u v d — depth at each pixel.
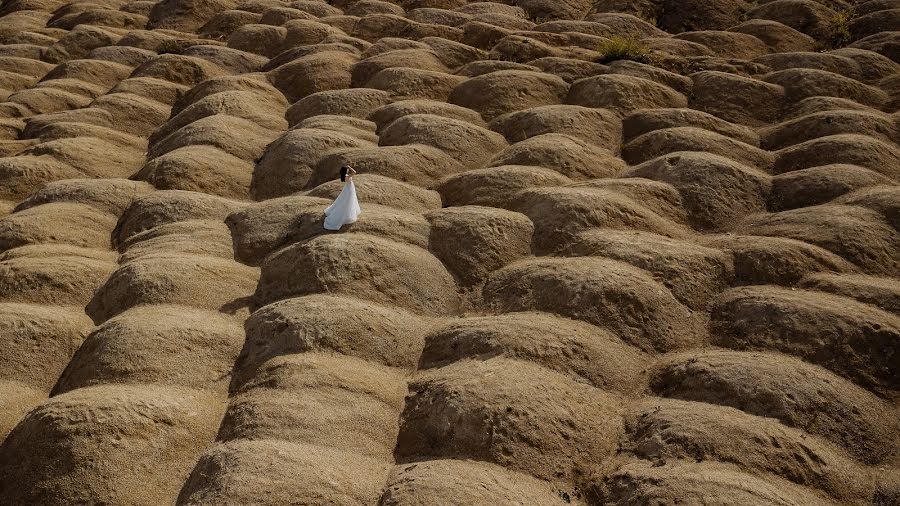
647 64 27.70
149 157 24.00
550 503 10.28
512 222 17.33
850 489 10.73
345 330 13.64
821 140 20.56
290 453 10.69
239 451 10.76
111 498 10.64
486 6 37.25
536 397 11.83
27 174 21.48
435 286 15.70
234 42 33.44
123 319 14.12
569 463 11.12
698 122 22.98
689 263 15.50
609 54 28.45
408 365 13.58
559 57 28.59
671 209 18.25
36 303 15.43
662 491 10.00
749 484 9.96
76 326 14.80
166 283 15.29
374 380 12.75
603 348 13.35
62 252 17.31
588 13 36.72
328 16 37.22
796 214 17.44
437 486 10.14
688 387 12.52
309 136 22.34
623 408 12.39
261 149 23.17
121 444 11.21
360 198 18.56
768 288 14.93
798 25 31.92
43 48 34.06
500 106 25.17
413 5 38.16
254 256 17.14
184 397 12.43
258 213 18.45
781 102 24.58
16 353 13.85
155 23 37.25
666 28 33.84
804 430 11.51
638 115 23.64
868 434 11.65
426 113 24.44
